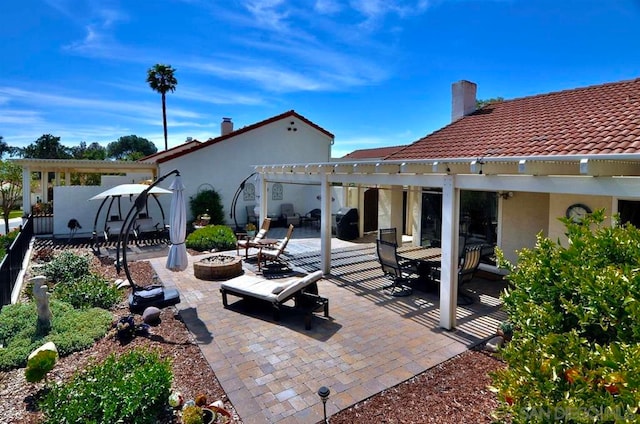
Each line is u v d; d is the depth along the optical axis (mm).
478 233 11258
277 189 22266
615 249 3406
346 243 15844
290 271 11109
